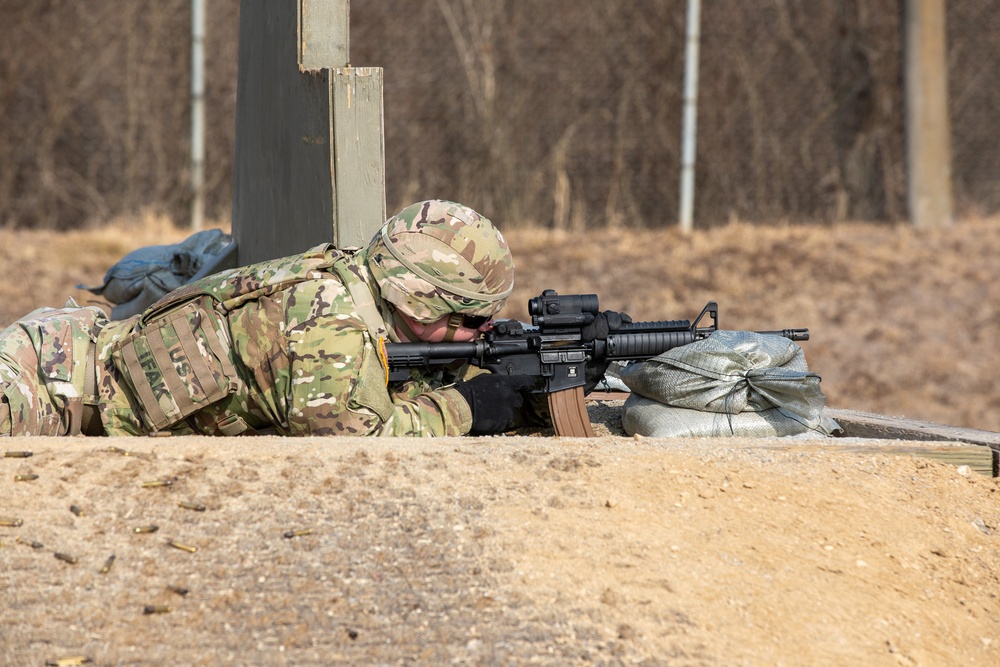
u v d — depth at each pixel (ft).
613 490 44.34
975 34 191.31
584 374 56.08
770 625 37.86
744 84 180.86
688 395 55.42
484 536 40.55
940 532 45.85
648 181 180.55
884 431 57.77
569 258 155.33
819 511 45.03
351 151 61.72
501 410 54.75
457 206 53.52
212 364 50.96
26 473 43.06
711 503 44.45
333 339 50.03
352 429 50.34
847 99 183.42
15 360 52.03
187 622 36.45
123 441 47.16
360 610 37.06
